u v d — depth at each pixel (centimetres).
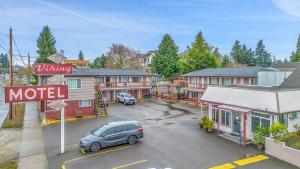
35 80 5184
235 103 2145
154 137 2144
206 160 1608
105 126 1920
